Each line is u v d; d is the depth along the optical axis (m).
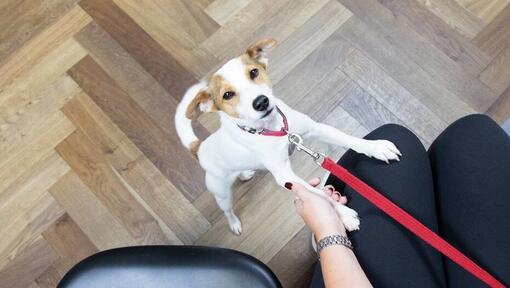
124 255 1.02
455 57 1.88
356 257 1.07
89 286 0.99
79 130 1.90
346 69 1.88
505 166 1.08
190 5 2.05
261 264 1.02
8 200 1.82
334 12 1.98
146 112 1.89
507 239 1.01
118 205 1.78
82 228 1.77
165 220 1.75
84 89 1.95
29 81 1.99
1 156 1.88
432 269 1.07
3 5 2.10
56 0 2.09
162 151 1.84
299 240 1.67
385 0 1.98
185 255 1.02
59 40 2.04
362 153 1.27
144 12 2.05
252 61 1.19
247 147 1.28
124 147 1.86
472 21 1.93
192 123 1.83
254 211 1.73
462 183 1.10
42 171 1.86
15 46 2.05
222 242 1.70
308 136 1.43
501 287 0.87
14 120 1.93
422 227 0.93
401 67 1.87
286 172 1.32
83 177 1.83
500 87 1.82
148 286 1.00
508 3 1.96
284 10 2.00
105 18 2.06
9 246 1.76
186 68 1.94
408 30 1.93
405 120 1.79
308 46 1.93
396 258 1.05
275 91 1.86
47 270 1.72
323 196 1.17
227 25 2.00
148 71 1.95
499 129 1.15
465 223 1.06
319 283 1.10
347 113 1.82
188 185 1.79
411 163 1.18
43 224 1.78
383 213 1.12
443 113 1.79
